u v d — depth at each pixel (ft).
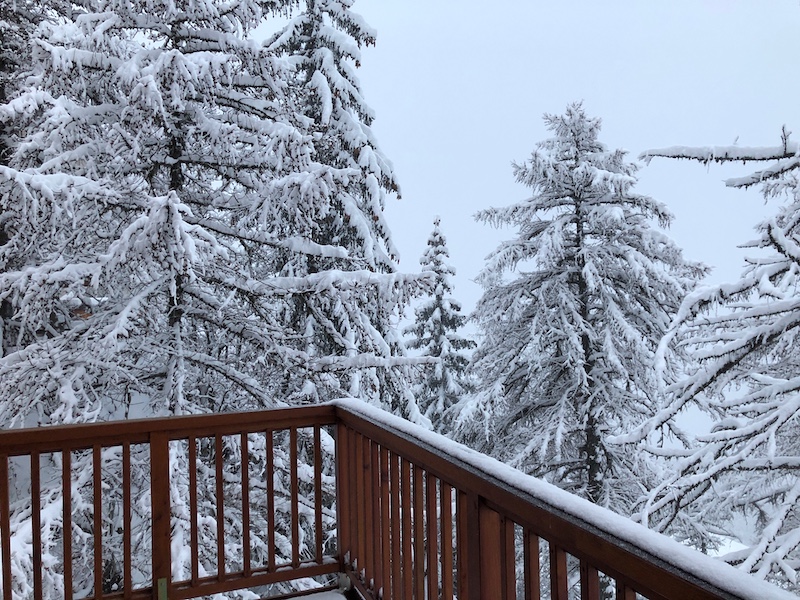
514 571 5.97
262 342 19.99
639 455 30.89
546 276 35.76
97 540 9.05
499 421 37.24
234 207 20.95
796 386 16.89
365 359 20.34
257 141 19.83
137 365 19.79
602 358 33.22
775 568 15.61
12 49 25.04
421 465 7.79
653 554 3.99
